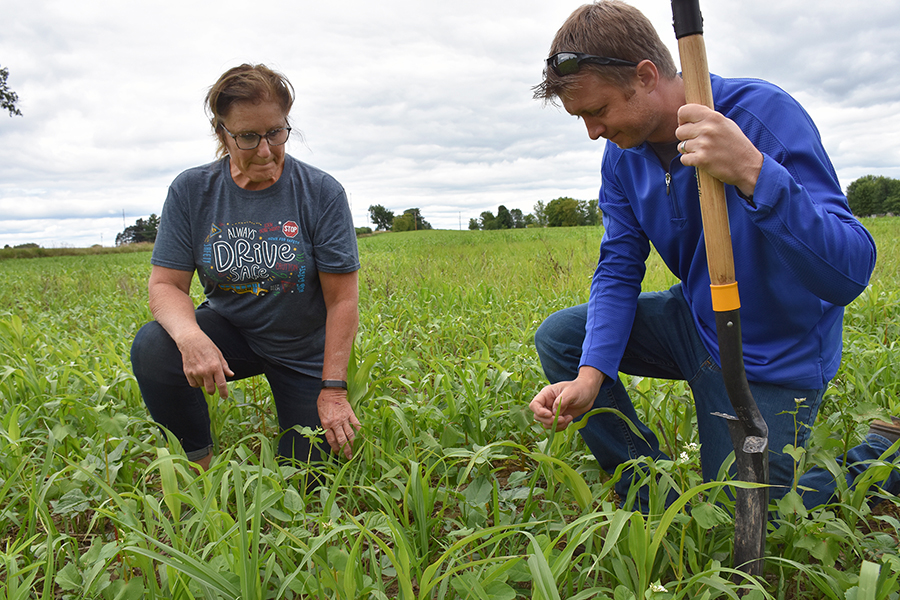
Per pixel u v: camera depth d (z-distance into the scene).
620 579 1.43
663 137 1.76
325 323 2.56
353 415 2.26
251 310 2.46
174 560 1.32
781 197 1.36
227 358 2.56
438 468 2.19
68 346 4.11
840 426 2.02
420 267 9.56
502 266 9.30
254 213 2.42
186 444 2.43
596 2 1.63
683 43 1.33
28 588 1.39
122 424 2.02
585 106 1.64
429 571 1.30
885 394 2.58
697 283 1.90
